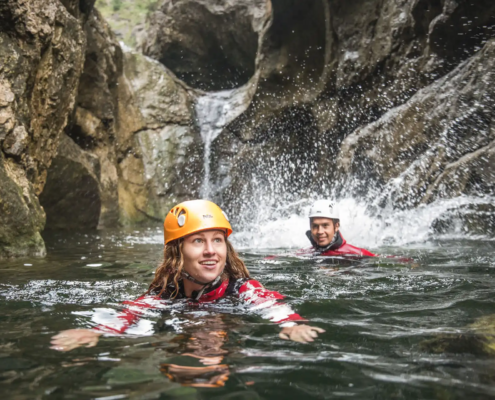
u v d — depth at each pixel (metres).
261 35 16.94
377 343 2.07
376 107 13.71
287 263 4.92
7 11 6.80
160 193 16.14
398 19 12.69
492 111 9.57
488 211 8.53
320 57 15.73
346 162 12.77
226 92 19.47
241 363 1.82
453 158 10.07
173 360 1.86
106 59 14.99
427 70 11.84
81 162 10.97
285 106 16.31
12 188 5.92
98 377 1.69
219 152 17.58
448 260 5.05
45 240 8.33
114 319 2.50
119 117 16.14
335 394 1.54
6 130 6.18
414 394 1.53
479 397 1.50
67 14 8.24
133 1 27.25
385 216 9.89
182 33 20.58
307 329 2.26
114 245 7.48
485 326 2.31
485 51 9.94
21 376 1.70
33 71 7.21
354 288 3.44
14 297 3.22
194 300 2.88
